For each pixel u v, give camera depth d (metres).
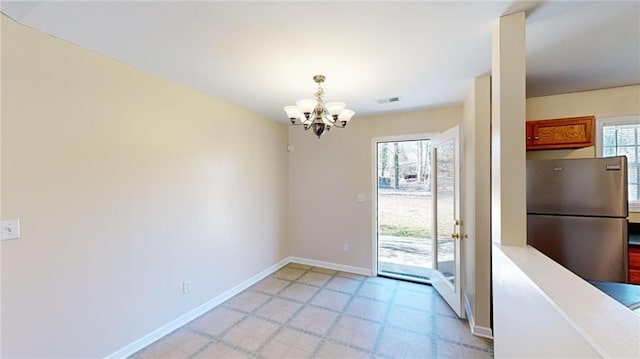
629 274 2.17
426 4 1.41
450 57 2.04
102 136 2.04
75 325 1.88
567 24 1.59
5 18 1.57
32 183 1.68
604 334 0.65
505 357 1.34
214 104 3.05
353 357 2.17
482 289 2.46
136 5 1.42
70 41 1.82
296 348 2.29
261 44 1.85
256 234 3.73
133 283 2.25
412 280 3.74
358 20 1.56
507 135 1.49
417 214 4.52
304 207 4.42
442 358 2.16
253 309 2.96
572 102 2.90
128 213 2.21
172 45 1.87
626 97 2.72
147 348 2.28
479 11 1.47
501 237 1.50
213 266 3.03
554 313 0.81
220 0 1.38
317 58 2.06
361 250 4.03
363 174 4.01
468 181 2.75
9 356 1.60
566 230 2.18
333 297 3.25
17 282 1.63
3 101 1.57
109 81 2.07
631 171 2.71
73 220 1.87
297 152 4.45
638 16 1.50
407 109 3.59
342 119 2.37
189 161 2.75
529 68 2.26
